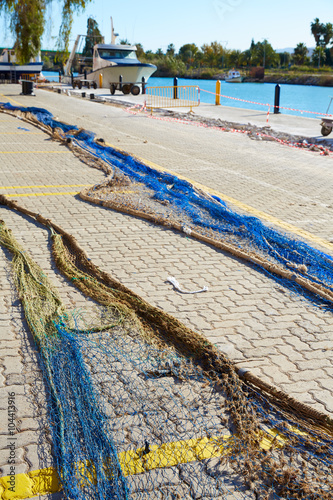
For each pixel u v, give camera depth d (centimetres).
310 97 3916
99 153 1261
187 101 3064
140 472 289
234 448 309
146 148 1416
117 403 345
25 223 719
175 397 356
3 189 898
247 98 3719
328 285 545
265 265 583
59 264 569
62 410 331
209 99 3550
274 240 663
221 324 455
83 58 4584
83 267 569
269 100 3591
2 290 508
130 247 638
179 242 665
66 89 3919
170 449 307
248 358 403
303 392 363
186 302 496
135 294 497
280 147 1566
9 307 475
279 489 281
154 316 455
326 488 281
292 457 305
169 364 390
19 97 2972
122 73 4000
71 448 303
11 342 417
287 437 323
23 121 1892
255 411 345
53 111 2272
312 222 775
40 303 475
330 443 317
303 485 279
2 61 4466
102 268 570
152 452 304
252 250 638
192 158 1300
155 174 1036
